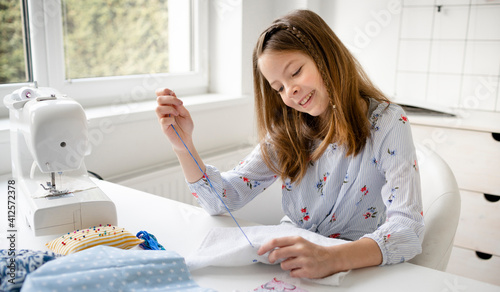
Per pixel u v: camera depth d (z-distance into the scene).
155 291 0.70
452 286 0.78
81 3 1.72
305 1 2.28
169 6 2.09
